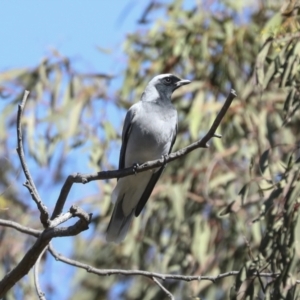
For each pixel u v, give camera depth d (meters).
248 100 12.70
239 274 8.31
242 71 13.13
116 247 12.83
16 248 12.48
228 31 13.13
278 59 9.61
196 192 12.52
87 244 13.01
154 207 12.40
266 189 9.07
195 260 12.00
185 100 13.25
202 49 13.05
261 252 8.51
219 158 12.39
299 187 8.68
